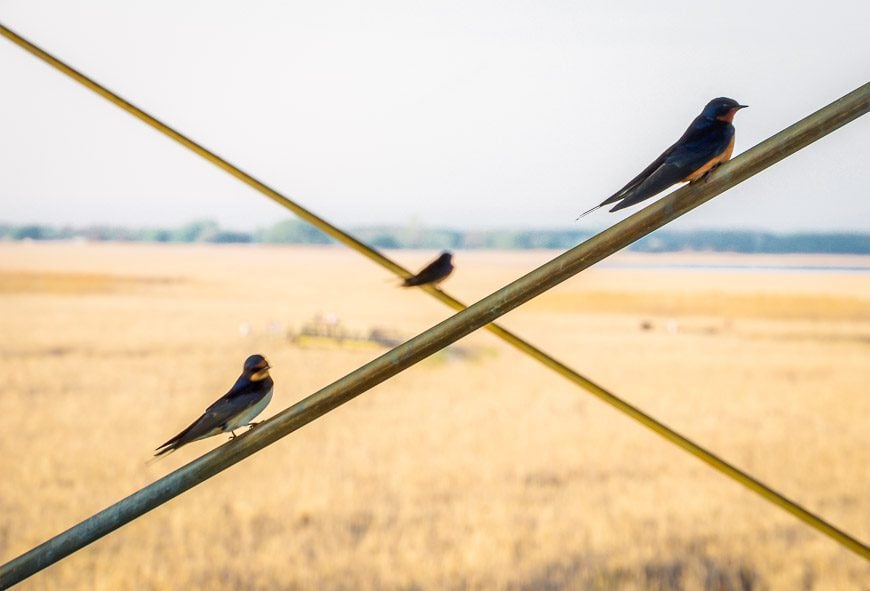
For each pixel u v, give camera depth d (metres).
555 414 34.44
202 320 53.81
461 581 17.08
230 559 18.45
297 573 17.53
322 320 48.22
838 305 59.69
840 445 28.72
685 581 17.05
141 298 65.69
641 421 5.02
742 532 20.30
